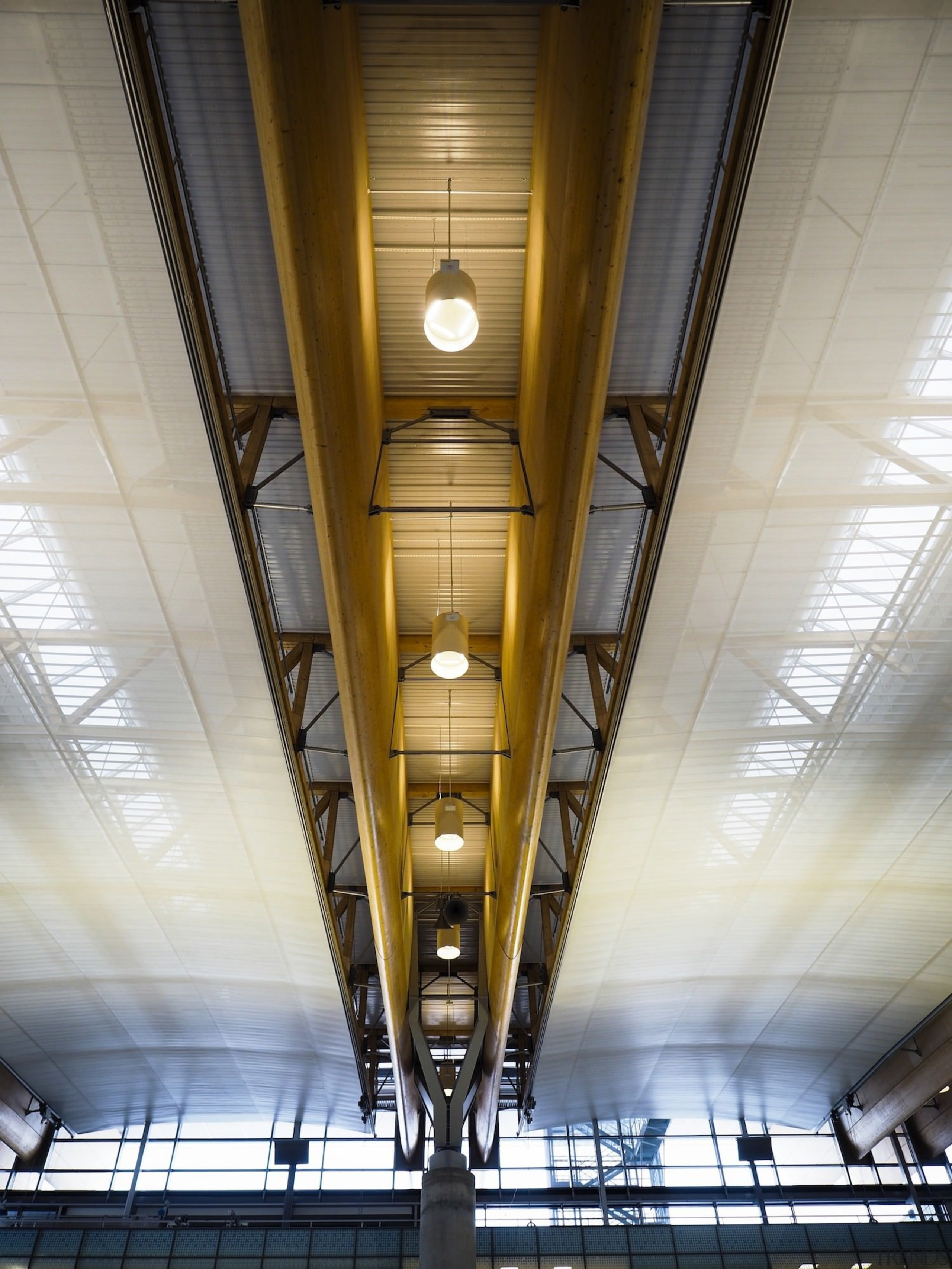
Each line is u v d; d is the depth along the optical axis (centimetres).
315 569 1934
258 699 1927
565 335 1131
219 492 1539
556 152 1155
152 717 2003
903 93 1168
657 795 2234
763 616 1825
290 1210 3588
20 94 1121
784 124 1193
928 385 1476
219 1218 3572
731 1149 3841
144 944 2784
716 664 1914
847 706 2031
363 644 1499
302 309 1033
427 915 3319
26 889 2508
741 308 1372
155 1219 3538
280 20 819
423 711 2475
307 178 930
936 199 1266
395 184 1483
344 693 1577
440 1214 2588
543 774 1792
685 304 1465
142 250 1265
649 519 1694
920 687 1989
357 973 3450
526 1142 3834
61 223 1238
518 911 2191
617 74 871
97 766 2127
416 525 2002
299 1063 3422
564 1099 3697
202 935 2745
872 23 1107
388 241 1548
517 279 1606
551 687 1605
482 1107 3170
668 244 1388
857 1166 3778
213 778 2155
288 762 2008
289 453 1694
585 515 1328
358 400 1294
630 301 1463
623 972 2939
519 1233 3453
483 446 1848
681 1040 3384
